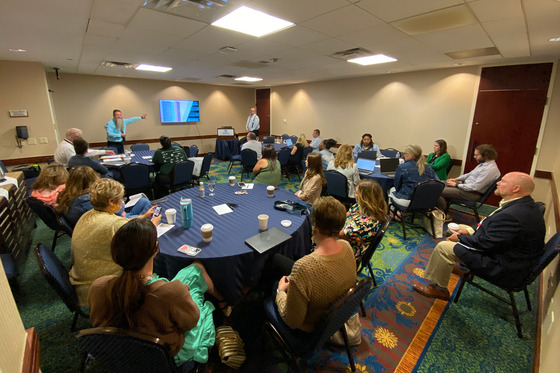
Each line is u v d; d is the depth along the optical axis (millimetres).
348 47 3268
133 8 2064
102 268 1441
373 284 2246
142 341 848
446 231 3260
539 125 3955
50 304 1958
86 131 6324
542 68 3814
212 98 8328
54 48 3377
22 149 4375
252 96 9273
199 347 1173
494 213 1799
